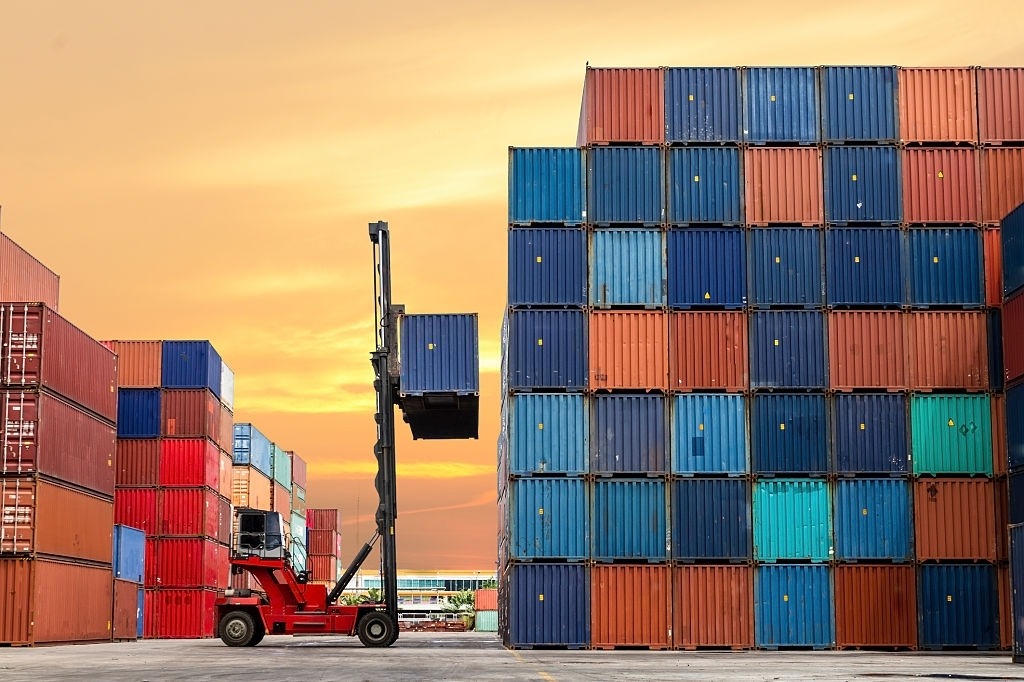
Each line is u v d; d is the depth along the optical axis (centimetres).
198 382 7362
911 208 4484
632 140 4497
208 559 7375
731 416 4350
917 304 4438
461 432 4997
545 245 4434
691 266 4434
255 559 4394
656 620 4225
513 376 4359
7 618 4844
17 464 4906
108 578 6003
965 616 4262
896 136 4509
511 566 4250
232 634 4481
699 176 4481
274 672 2756
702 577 4256
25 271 5738
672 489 4300
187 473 7300
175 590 7212
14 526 4875
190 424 7331
